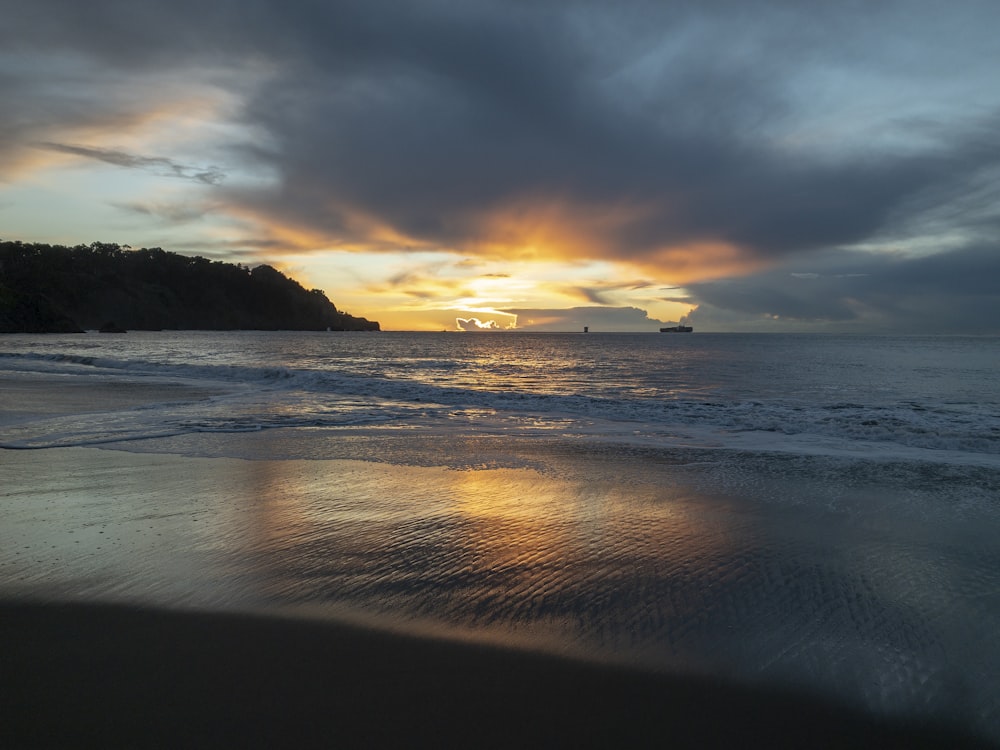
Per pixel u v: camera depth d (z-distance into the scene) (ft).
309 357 123.95
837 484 21.16
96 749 7.13
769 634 10.29
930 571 13.14
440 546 14.61
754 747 7.45
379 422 35.53
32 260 510.99
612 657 9.52
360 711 7.98
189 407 40.57
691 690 8.64
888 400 50.11
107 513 17.25
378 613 11.00
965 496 19.52
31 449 26.81
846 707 8.29
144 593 11.76
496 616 10.91
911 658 9.55
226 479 21.59
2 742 7.22
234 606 11.23
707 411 39.32
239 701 8.16
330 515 17.24
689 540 15.16
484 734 7.54
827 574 12.96
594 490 20.26
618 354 149.07
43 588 11.96
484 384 64.13
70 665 9.07
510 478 22.00
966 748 7.50
